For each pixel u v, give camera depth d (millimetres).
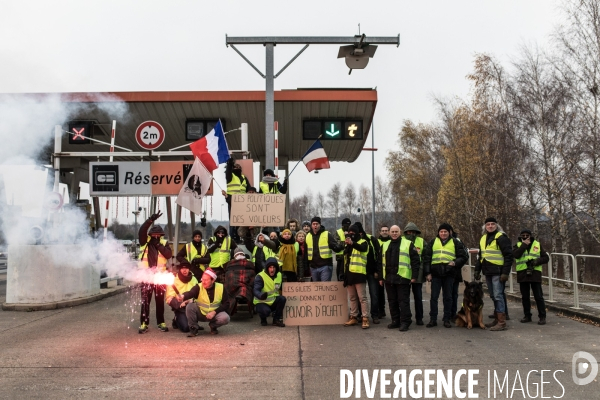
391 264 9398
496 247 9492
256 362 6906
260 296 9492
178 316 8930
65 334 8727
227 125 17578
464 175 25094
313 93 15961
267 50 12414
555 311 11336
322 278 10508
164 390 5703
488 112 23562
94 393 5590
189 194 11172
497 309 9391
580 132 18406
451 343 8125
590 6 17453
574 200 18891
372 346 7906
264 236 10336
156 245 9211
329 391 5691
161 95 15750
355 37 11945
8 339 8312
